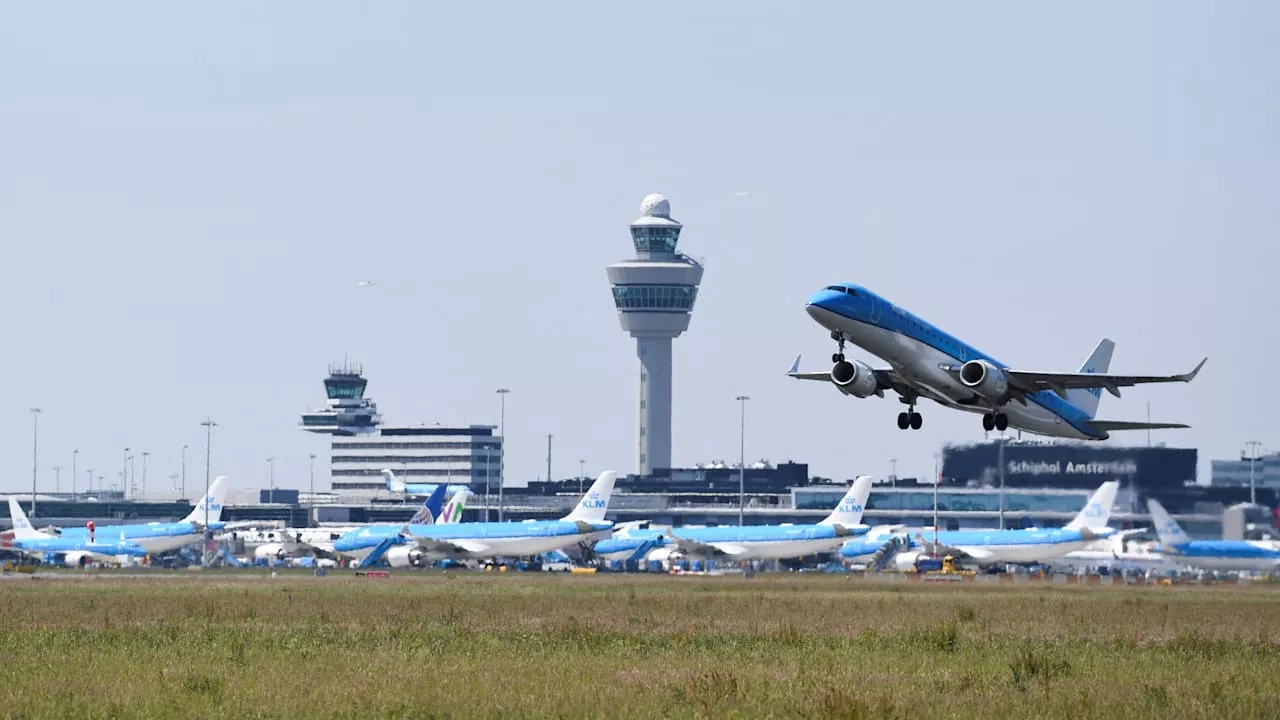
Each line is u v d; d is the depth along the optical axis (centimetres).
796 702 14412
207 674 16988
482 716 13425
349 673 17000
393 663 18312
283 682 15962
